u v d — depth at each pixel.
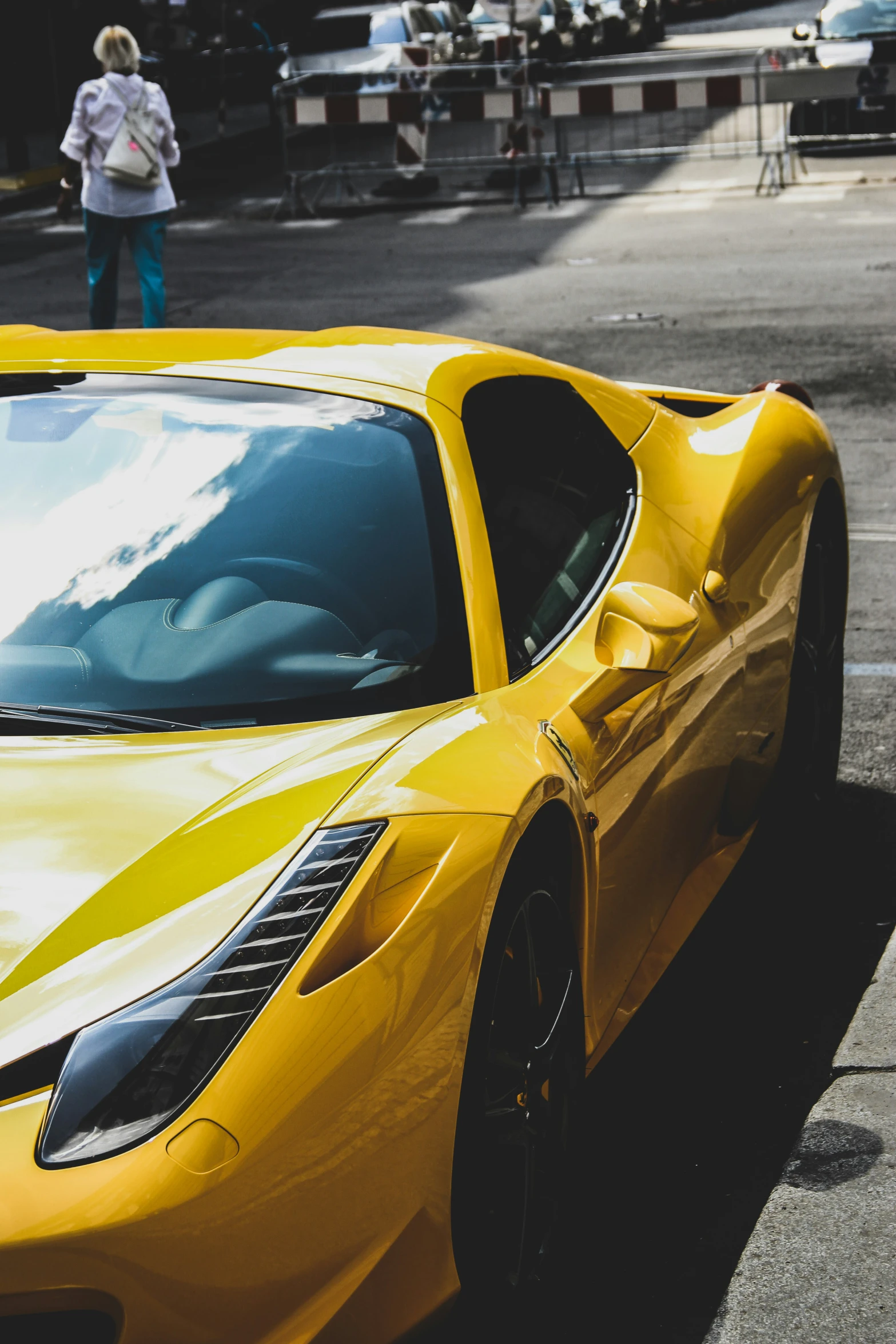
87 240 12.33
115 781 2.45
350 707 2.72
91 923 2.15
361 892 2.25
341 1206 2.13
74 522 3.10
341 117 20.77
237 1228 2.00
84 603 2.95
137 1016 2.05
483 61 22.56
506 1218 2.63
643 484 3.89
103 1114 1.98
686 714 3.51
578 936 2.92
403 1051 2.23
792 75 19.72
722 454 4.32
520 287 14.28
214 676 2.78
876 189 19.27
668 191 20.31
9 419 3.36
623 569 3.52
